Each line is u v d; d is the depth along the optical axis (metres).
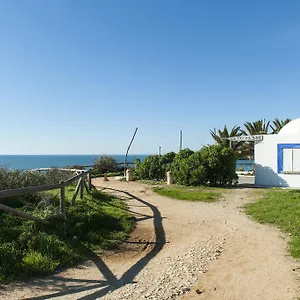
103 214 9.98
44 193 10.04
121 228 9.31
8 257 5.87
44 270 5.89
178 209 12.47
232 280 5.69
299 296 4.98
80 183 11.66
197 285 5.52
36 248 6.52
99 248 7.49
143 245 7.97
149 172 24.22
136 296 5.07
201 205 13.29
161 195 16.06
